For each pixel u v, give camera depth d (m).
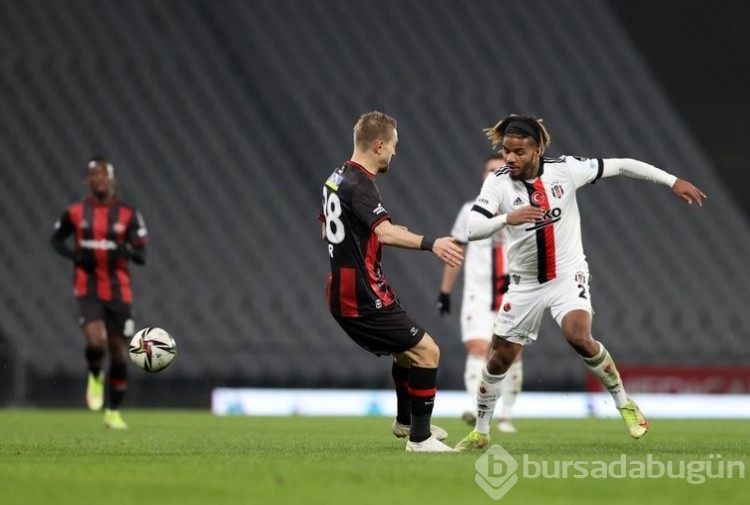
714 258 90.19
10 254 83.62
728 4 105.50
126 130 91.75
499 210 26.78
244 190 90.19
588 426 44.94
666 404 65.44
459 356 69.88
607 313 85.56
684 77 104.06
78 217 41.59
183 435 35.09
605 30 103.62
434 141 95.38
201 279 84.88
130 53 95.81
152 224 87.25
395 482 17.70
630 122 98.62
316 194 91.06
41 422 46.88
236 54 97.69
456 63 100.44
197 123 93.19
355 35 100.56
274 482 17.72
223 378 73.81
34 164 88.62
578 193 92.56
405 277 85.38
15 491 16.78
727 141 100.25
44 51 94.69
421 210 91.06
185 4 99.12
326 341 82.75
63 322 80.62
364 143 24.83
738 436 35.41
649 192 93.25
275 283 85.31
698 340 83.94
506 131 25.98
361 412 65.81
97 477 18.56
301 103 95.75
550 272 26.45
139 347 28.05
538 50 101.81
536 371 70.94
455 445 30.64
